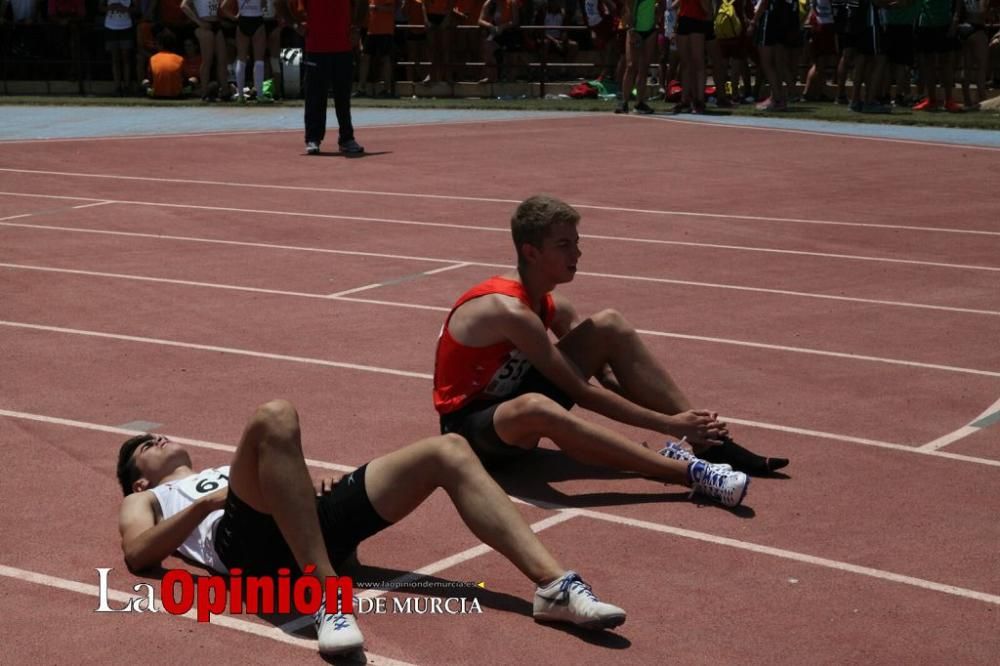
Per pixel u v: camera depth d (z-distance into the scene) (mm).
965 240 17016
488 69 35031
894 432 9695
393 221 18344
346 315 13203
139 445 7766
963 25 29312
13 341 12273
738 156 24047
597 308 13516
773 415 10086
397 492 6766
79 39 36875
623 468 8305
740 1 30875
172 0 35750
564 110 31844
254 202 19953
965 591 7047
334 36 24312
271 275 15062
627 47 30656
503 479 8719
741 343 12133
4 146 26031
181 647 6344
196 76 36250
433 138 26984
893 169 22516
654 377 8797
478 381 8508
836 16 29969
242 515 6707
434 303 13711
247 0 33375
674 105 31938
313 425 9828
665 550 7566
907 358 11672
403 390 10734
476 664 6199
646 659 6262
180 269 15430
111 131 28531
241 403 10375
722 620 6684
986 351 11906
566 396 8703
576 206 19422
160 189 21203
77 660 6215
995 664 6238
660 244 16781
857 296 14047
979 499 8383
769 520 8016
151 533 7086
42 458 9141
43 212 19281
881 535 7793
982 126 27266
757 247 16609
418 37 35500
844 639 6480
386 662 6211
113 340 12297
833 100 32906
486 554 7539
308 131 24766
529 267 8461
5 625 6582
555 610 6527
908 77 31484
